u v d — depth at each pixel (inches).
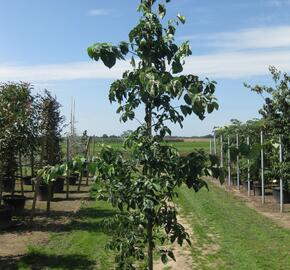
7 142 404.5
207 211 546.9
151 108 165.3
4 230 422.0
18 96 451.8
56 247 363.3
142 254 168.6
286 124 521.0
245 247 362.3
